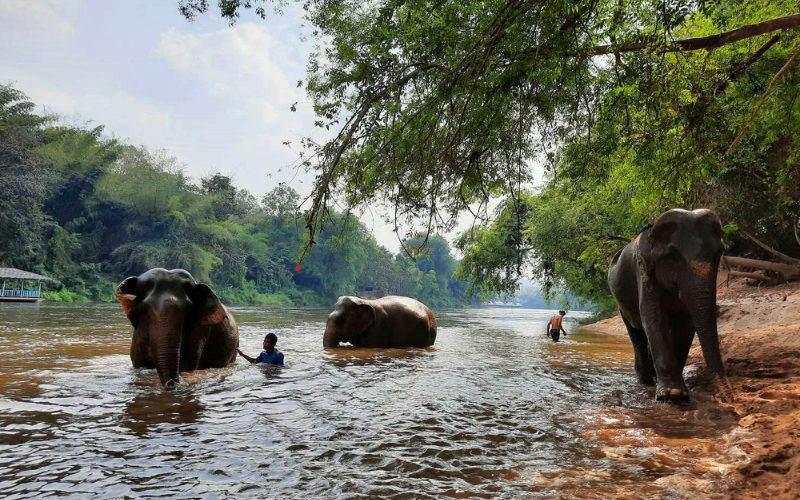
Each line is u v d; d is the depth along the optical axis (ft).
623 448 15.46
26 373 26.14
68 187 210.59
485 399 22.97
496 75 22.21
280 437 16.25
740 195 53.52
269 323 83.46
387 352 43.04
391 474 13.16
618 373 32.14
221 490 11.91
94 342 42.11
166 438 15.75
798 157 36.60
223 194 280.72
